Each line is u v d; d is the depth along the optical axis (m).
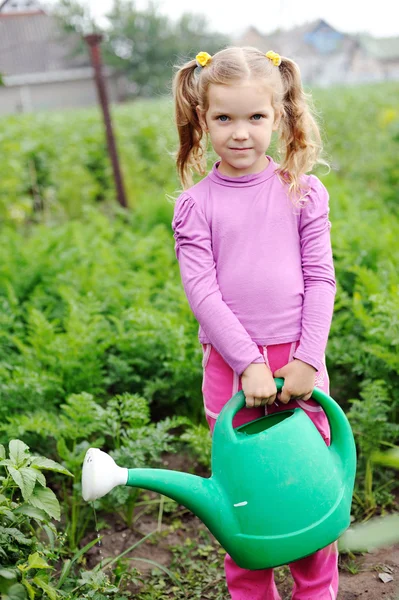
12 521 2.21
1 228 8.08
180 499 1.93
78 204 9.01
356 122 13.18
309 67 64.06
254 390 1.97
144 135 11.73
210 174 2.18
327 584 2.18
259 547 1.91
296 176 2.16
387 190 7.98
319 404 2.14
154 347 3.75
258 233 2.09
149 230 6.73
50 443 3.21
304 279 2.13
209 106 2.07
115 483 1.87
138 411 2.98
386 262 4.46
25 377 3.29
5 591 1.89
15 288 4.87
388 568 2.60
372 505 2.94
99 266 5.10
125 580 2.62
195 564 2.74
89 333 3.68
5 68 55.69
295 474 1.91
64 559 2.72
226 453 1.95
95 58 7.32
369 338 3.54
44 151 9.86
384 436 3.05
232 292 2.09
